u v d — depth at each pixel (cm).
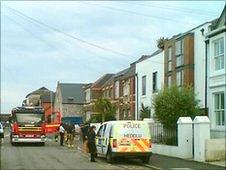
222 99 3019
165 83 4175
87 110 8312
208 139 2558
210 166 2319
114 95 6316
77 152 3284
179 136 2811
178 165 2384
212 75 3108
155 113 3244
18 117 4034
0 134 4116
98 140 2805
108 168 2256
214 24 3441
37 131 4047
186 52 3762
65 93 10856
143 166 2400
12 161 2516
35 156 2878
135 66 5391
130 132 2520
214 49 3114
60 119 7319
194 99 3250
